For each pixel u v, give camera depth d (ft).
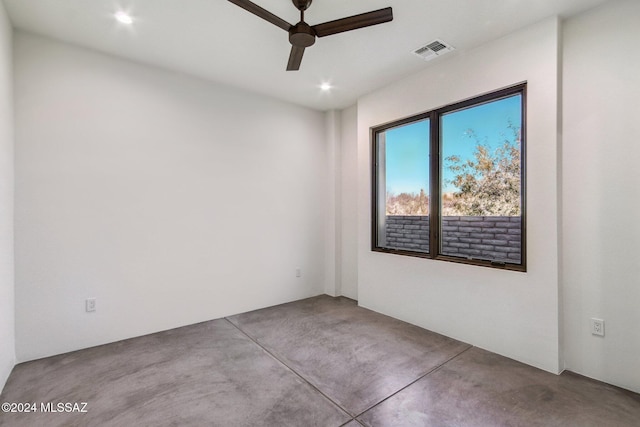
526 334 7.90
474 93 8.87
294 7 7.05
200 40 8.47
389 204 11.98
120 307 9.34
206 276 11.03
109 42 8.54
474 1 6.84
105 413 6.02
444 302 9.72
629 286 6.72
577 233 7.36
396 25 7.74
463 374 7.43
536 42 7.65
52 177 8.29
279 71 10.34
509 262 8.55
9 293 7.38
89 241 8.83
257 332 10.01
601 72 7.02
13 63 7.75
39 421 5.78
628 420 5.79
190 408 6.18
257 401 6.42
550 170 7.47
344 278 14.20
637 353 6.65
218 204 11.27
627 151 6.73
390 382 7.11
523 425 5.69
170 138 10.22
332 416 5.95
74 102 8.60
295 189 13.42
